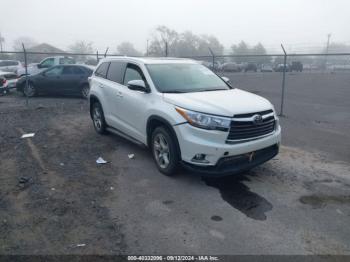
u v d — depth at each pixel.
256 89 23.41
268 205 4.30
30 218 3.90
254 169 5.57
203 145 4.41
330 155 6.44
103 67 7.29
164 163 5.21
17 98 14.59
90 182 4.96
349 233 3.67
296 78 33.94
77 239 3.50
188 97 4.91
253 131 4.64
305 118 10.72
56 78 14.55
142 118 5.51
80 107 11.98
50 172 5.32
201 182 4.98
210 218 3.95
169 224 3.80
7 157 6.00
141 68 5.86
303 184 5.00
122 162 5.82
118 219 3.90
